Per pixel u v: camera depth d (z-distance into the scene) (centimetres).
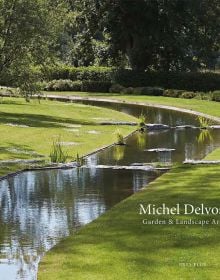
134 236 1290
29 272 1135
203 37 6569
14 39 3544
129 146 2817
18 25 3528
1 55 3572
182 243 1226
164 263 1116
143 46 6375
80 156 2461
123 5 6219
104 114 4134
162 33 6291
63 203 1656
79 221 1470
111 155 2530
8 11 3494
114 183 1916
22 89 3647
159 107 4856
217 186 1736
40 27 3556
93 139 2931
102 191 1802
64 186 1880
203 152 2623
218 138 3103
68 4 6525
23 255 1230
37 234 1372
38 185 1898
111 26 6394
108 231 1340
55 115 3888
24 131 3014
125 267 1105
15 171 2088
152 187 1783
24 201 1689
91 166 2225
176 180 1867
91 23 6550
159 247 1207
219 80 6062
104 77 6719
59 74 6919
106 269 1101
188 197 1614
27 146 2591
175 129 3525
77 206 1620
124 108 4759
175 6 6222
